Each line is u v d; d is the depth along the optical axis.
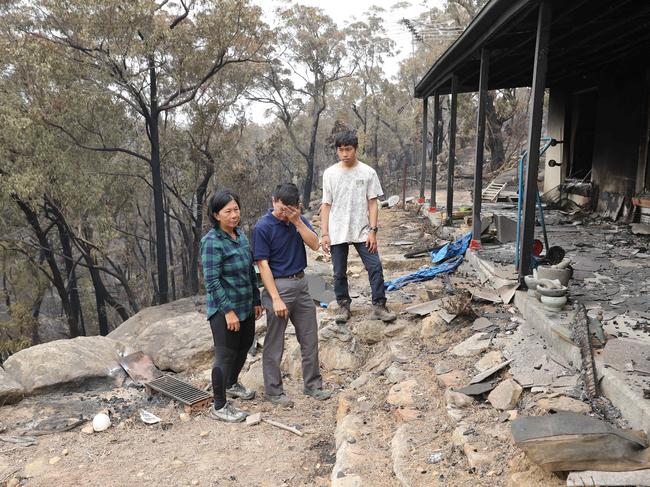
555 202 11.45
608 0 5.20
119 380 5.05
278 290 4.10
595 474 2.30
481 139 7.01
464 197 15.88
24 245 23.34
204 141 24.19
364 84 42.53
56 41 16.81
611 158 9.16
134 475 3.38
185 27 19.08
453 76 9.41
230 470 3.40
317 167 51.59
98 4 15.45
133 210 27.89
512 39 6.71
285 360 5.22
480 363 3.94
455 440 3.07
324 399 4.46
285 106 36.12
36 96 16.80
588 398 3.03
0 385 4.50
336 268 5.28
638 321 3.83
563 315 4.02
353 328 5.32
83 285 27.70
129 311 30.95
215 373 4.04
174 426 4.10
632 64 8.34
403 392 3.94
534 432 2.60
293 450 3.64
